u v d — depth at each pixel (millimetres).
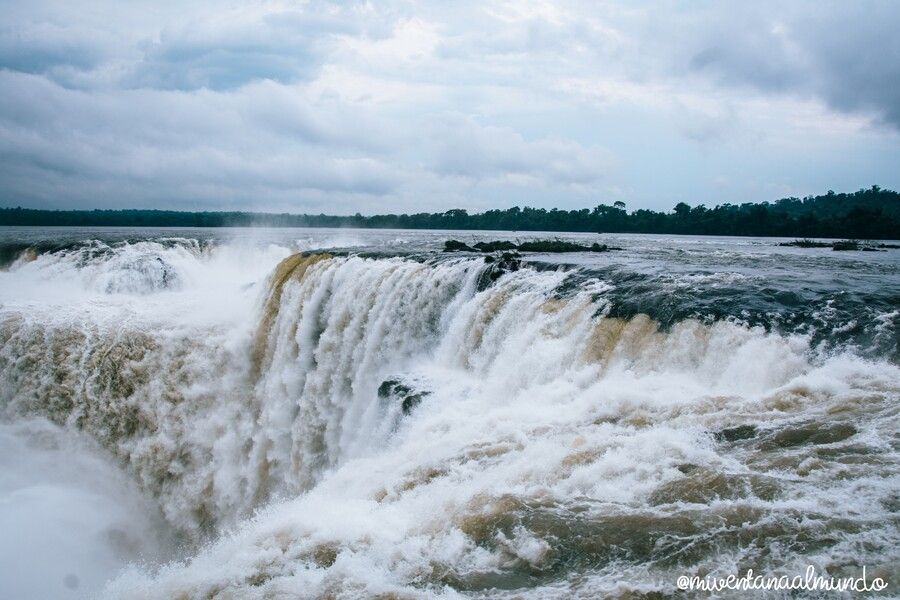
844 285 18062
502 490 9219
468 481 9969
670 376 13516
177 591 8508
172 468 25453
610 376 14227
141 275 38938
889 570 6496
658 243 63875
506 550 7969
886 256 37062
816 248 51781
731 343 13492
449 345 19516
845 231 101750
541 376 15344
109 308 30156
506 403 15461
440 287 21641
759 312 14594
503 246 34594
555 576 7430
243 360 27234
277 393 25531
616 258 29203
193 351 27047
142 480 25094
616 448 9789
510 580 7500
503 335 18016
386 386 17828
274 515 11094
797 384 11133
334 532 9156
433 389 17000
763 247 53344
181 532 24578
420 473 10828
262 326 27656
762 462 8758
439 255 26125
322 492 11922
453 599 7324
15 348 26875
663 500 8305
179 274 40938
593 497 8648
